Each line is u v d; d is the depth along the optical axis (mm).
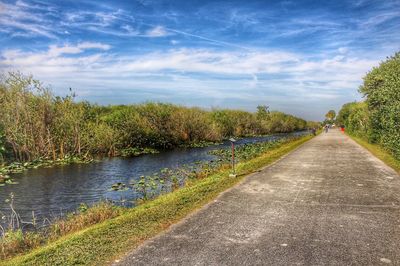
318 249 6109
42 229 8984
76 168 19094
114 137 25797
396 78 18125
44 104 22078
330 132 62562
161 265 5562
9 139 20234
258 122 61281
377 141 25625
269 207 8883
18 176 16609
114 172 17844
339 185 11461
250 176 13414
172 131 32906
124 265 5598
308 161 17953
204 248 6223
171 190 12969
